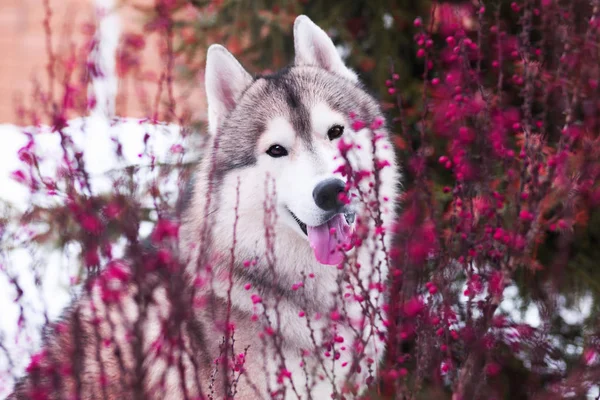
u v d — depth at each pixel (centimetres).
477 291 341
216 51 459
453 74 368
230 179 437
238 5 626
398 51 635
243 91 465
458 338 366
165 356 365
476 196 388
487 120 342
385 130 459
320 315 417
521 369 493
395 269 370
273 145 431
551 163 309
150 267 340
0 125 924
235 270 430
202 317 416
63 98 358
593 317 530
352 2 638
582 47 343
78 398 332
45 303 355
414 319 373
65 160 330
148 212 530
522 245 313
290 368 418
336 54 488
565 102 340
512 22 564
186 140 423
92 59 347
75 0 575
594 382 367
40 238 484
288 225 434
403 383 349
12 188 610
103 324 402
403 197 478
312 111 436
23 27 1043
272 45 629
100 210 345
